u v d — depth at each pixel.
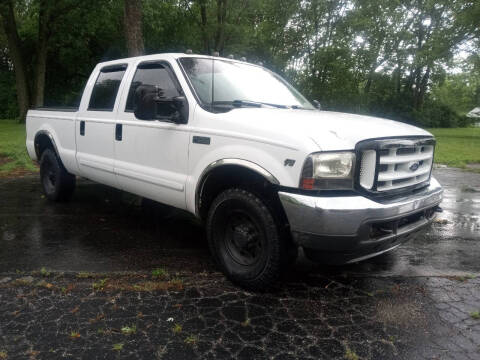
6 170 9.40
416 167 3.58
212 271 3.94
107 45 31.08
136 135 4.46
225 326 2.93
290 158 3.11
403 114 42.75
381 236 3.20
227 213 3.61
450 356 2.65
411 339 2.84
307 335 2.85
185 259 4.25
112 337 2.76
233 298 3.38
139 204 6.51
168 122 4.07
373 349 2.71
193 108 3.89
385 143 3.21
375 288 3.66
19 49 24.75
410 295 3.53
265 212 3.30
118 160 4.78
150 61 4.55
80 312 3.08
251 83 4.55
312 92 30.94
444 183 9.34
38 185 7.87
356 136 3.17
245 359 2.55
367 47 30.19
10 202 6.49
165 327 2.90
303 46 32.06
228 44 27.03
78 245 4.57
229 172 3.61
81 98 5.49
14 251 4.31
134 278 3.72
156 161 4.26
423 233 5.44
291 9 30.27
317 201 2.98
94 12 23.19
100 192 7.30
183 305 3.23
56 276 3.70
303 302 3.34
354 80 30.92
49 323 2.92
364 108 33.19
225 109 3.88
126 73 4.84
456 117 48.81
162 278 3.74
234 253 3.67
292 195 3.06
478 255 4.61
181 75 4.12
